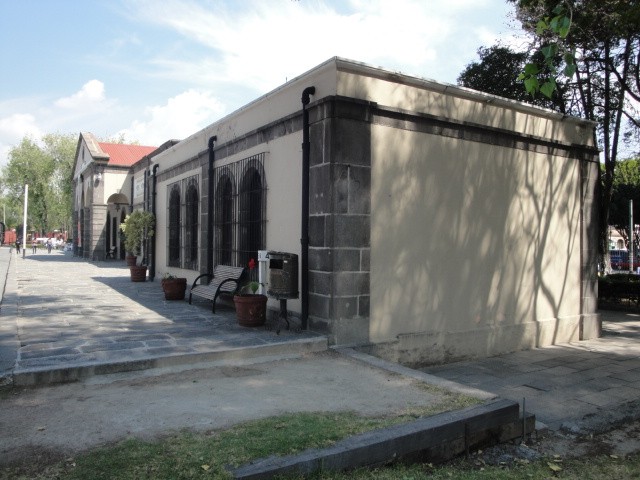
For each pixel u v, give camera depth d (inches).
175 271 546.6
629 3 397.7
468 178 332.8
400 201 298.8
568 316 397.7
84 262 976.9
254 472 127.9
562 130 398.6
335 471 139.6
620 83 560.4
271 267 292.0
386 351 287.6
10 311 356.8
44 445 142.9
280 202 324.5
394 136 296.5
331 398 191.3
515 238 361.7
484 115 344.5
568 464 173.0
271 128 336.2
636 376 294.5
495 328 344.5
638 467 171.9
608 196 641.6
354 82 282.2
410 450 154.9
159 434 151.6
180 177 532.7
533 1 449.7
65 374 204.8
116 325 306.0
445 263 320.2
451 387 206.1
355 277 278.4
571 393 261.6
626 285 573.9
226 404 181.9
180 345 250.2
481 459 170.6
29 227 2539.4
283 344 255.8
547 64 186.5
